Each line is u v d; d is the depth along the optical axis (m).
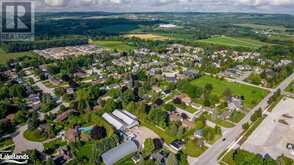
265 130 122.81
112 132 113.00
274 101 158.50
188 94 164.50
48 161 89.75
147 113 135.75
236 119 131.00
